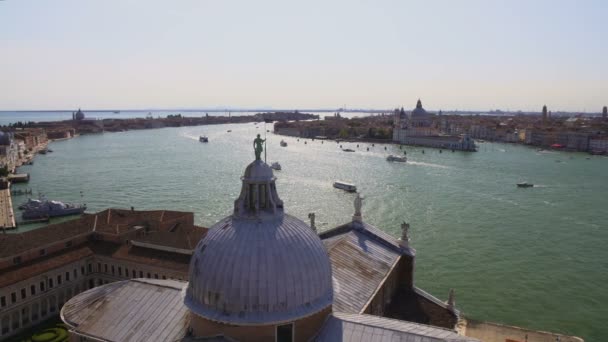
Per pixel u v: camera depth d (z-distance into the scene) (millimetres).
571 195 183375
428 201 170125
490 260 109500
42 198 177250
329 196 179125
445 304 61500
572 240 125000
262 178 40344
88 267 90500
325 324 40125
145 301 45250
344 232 68750
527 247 118938
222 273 37344
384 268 59531
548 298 90250
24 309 78312
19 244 85000
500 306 86750
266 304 36781
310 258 39156
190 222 111188
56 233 92562
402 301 62594
